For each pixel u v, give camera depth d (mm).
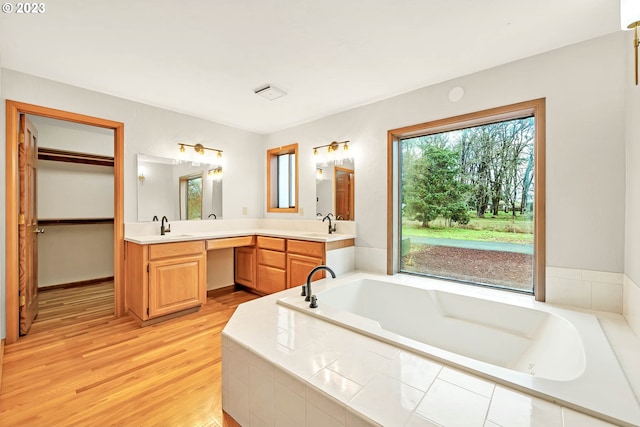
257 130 4125
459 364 1176
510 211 2391
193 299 2938
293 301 1947
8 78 2273
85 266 4145
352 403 971
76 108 2613
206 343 2299
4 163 2264
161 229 3100
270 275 3436
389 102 2912
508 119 2383
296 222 3826
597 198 1885
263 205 4297
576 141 1952
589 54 1909
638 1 1250
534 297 2156
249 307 1896
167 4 1565
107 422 1438
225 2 1554
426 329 2314
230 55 2119
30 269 2572
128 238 2816
